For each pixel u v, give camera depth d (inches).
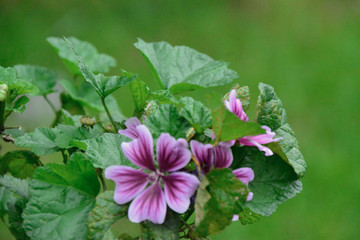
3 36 65.7
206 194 16.0
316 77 64.7
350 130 58.2
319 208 49.6
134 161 16.4
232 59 67.9
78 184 17.4
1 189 18.8
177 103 18.4
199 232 16.1
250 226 47.1
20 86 19.4
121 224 46.0
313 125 58.6
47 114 50.5
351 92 62.9
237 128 16.1
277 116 18.1
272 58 68.1
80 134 18.9
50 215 17.0
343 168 53.4
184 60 22.0
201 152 16.5
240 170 16.8
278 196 17.7
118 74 62.9
